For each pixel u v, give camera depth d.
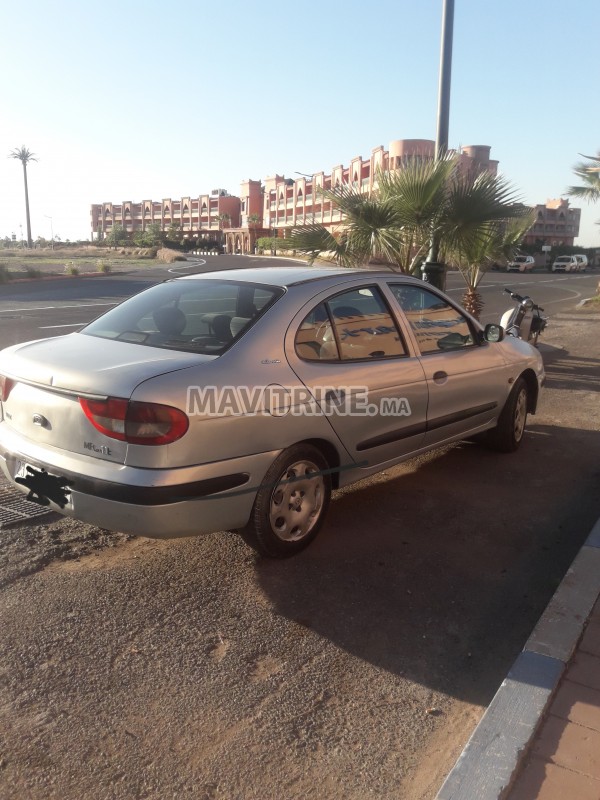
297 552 3.97
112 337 3.93
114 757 2.43
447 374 4.79
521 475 5.48
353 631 3.26
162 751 2.47
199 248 106.56
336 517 4.59
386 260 9.59
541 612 3.48
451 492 5.09
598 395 8.64
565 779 2.28
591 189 26.22
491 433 5.88
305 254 9.58
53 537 4.13
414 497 4.98
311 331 3.91
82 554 3.94
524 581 3.79
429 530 4.41
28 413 3.58
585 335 15.21
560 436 6.66
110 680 2.84
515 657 3.11
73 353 3.63
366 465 4.28
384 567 3.90
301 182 86.06
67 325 15.38
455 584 3.73
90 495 3.26
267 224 99.12
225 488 3.39
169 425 3.14
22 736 2.52
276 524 3.80
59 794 2.27
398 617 3.40
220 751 2.48
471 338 5.29
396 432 4.41
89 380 3.24
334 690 2.84
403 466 5.68
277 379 3.60
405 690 2.86
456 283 36.62
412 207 8.69
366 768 2.42
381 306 4.45
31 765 2.38
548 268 62.66
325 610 3.43
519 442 6.10
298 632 3.24
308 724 2.63
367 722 2.66
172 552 3.99
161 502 3.16
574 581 3.49
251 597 3.53
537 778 2.28
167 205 129.62
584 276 51.53
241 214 111.00
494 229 9.55
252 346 3.60
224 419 3.32
